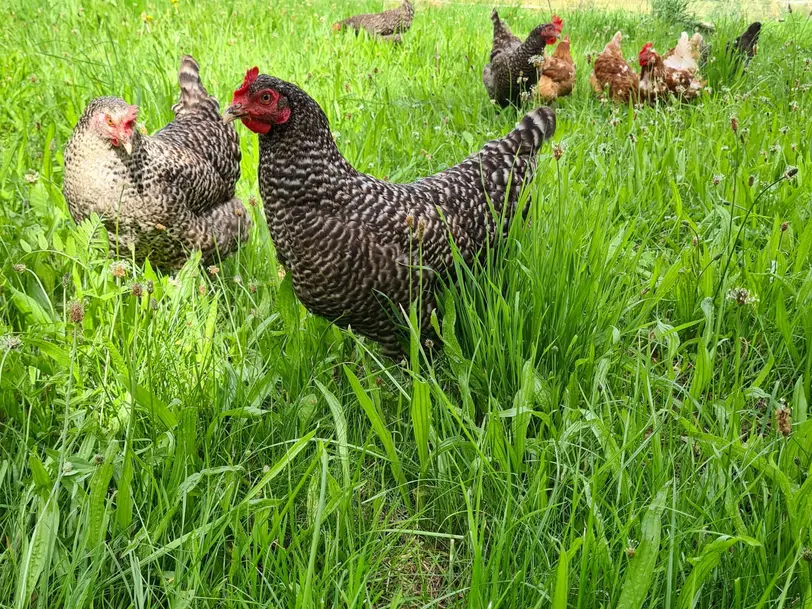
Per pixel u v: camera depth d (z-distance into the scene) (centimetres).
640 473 88
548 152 148
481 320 113
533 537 87
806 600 76
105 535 88
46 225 143
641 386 104
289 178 103
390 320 110
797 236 137
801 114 192
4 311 119
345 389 112
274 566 88
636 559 76
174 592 83
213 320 114
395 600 81
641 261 132
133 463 95
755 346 118
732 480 89
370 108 212
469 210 117
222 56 246
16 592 80
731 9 385
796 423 96
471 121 208
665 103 222
